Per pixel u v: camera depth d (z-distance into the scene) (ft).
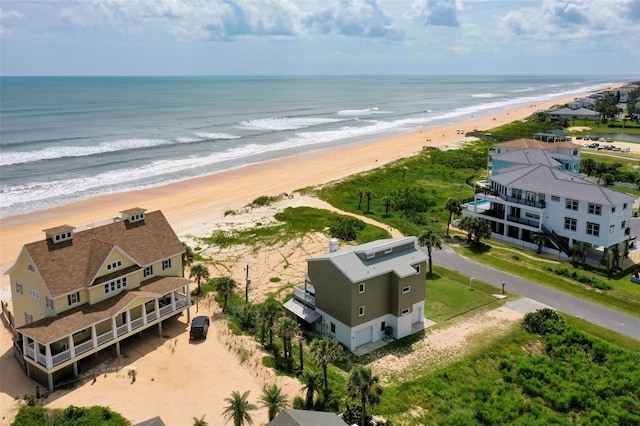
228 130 555.69
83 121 601.62
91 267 131.03
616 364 128.06
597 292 170.40
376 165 367.66
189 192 297.12
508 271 187.52
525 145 289.53
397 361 129.80
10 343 136.26
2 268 188.03
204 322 139.13
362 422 100.48
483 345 137.08
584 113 618.85
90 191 296.30
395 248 147.33
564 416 111.96
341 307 135.44
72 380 117.50
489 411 111.14
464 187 316.19
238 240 217.56
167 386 116.57
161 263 149.38
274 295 166.20
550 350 136.67
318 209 259.60
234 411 96.89
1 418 104.63
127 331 129.90
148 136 497.87
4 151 399.03
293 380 118.21
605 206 189.06
